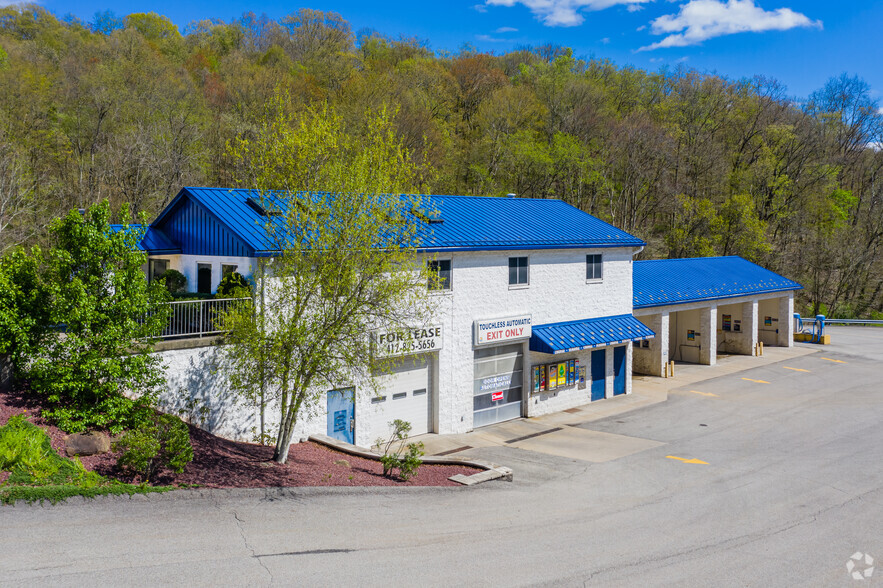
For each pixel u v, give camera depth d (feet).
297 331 46.29
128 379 46.14
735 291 119.65
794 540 43.09
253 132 129.59
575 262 87.76
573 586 34.45
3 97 133.59
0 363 45.60
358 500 46.19
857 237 207.82
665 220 210.59
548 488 54.34
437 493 50.80
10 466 37.55
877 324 172.96
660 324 106.42
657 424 79.56
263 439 56.65
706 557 39.73
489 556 37.70
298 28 229.86
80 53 164.35
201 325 54.85
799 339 142.72
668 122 216.33
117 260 46.85
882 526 46.03
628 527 44.70
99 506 36.68
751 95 231.50
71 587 28.30
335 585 32.01
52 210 128.67
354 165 48.73
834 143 245.65
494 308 77.82
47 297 45.52
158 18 220.02
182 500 40.06
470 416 76.28
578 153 184.55
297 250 47.47
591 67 244.42
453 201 88.84
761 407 87.56
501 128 192.24
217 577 31.12
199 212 65.51
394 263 51.13
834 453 66.18
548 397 85.40
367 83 177.58
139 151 136.36
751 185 209.56
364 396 66.18
